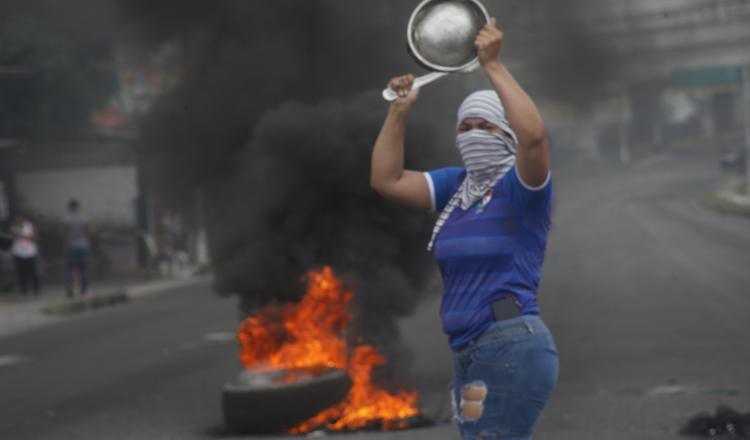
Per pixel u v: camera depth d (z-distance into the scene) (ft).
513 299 21.21
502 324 21.04
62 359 76.79
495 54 21.22
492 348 21.06
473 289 21.44
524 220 21.33
